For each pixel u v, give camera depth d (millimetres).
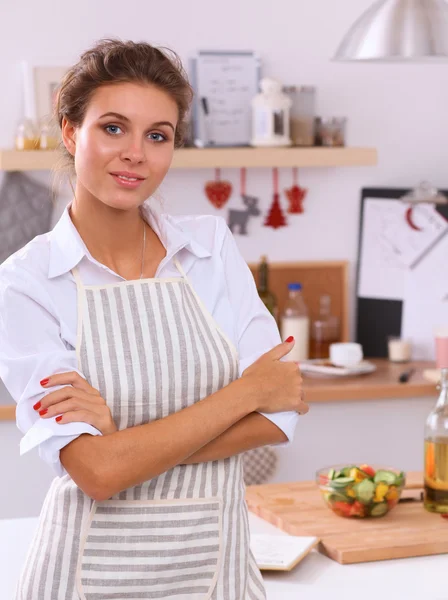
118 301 1617
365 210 4031
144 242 1677
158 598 1578
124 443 1492
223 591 1616
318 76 3939
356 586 1870
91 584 1552
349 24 3924
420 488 2498
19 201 3676
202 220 1800
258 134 3703
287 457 3686
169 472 1582
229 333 1713
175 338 1622
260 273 3863
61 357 1543
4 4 3633
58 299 1593
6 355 1539
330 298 4062
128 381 1579
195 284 1709
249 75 3797
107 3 3709
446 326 3969
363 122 4016
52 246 1616
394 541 2061
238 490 1661
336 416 3713
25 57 3666
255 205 3949
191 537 1586
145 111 1498
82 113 1526
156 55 1531
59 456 1515
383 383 3588
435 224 3996
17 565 1994
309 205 4008
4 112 3682
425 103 4062
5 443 3424
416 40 2732
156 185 1560
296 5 3873
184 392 1618
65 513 1572
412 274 4016
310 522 2207
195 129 3740
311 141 3768
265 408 1616
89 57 1538
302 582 1896
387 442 3777
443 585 1874
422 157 4086
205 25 3801
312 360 3891
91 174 1528
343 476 2242
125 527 1559
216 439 1601
